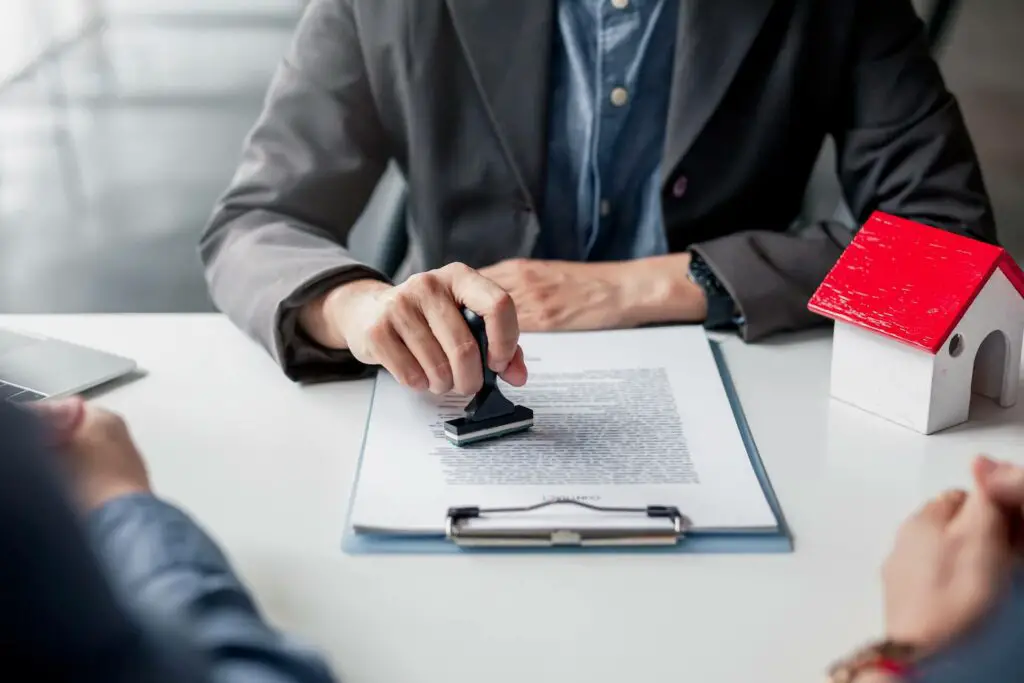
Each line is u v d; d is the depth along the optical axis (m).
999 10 3.79
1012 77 3.54
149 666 0.40
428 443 0.93
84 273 2.84
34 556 0.37
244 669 0.50
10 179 3.41
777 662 0.69
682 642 0.71
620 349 1.10
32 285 2.78
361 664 0.69
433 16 1.35
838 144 1.45
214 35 4.81
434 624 0.73
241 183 1.34
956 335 0.95
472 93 1.38
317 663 0.54
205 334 1.19
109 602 0.39
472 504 0.83
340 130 1.38
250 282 1.15
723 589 0.76
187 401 1.04
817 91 1.40
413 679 0.68
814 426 0.98
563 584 0.77
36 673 0.37
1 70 4.30
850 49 1.38
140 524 0.60
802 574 0.77
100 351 1.12
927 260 0.97
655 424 0.95
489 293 0.94
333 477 0.90
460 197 1.41
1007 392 1.00
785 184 1.45
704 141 1.38
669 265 1.24
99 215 3.17
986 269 0.94
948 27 2.99
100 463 0.68
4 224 3.11
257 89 4.18
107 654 0.39
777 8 1.36
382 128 1.43
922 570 0.62
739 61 1.34
